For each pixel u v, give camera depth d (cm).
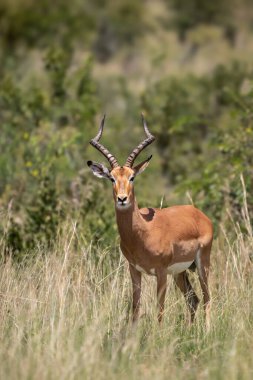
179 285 3562
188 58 11444
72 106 6078
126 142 6272
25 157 4850
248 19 14025
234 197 4269
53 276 3422
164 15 13962
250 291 3428
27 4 11881
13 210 4500
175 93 6856
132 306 3394
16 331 3094
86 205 4231
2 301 3334
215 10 13838
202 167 5553
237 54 11356
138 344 3014
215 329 3219
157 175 5678
